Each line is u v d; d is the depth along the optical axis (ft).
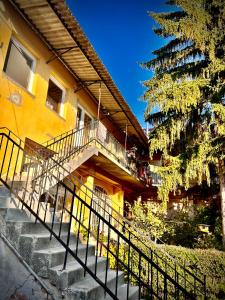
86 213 31.42
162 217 36.32
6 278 10.36
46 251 11.12
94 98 37.01
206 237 37.68
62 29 23.53
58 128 28.71
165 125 34.09
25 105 23.53
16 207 14.17
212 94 31.89
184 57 37.27
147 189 56.18
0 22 20.54
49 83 28.78
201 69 34.50
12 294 10.06
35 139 24.67
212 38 31.78
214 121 30.76
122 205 46.39
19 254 10.85
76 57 27.53
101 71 29.55
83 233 25.27
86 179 33.50
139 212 34.53
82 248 14.90
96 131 30.30
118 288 14.30
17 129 22.31
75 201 30.14
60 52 27.02
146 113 32.58
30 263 10.69
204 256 23.02
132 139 54.95
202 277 22.12
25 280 10.27
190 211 46.44
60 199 27.48
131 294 13.48
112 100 36.99
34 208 16.43
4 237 11.11
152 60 38.88
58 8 21.06
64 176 22.54
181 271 22.04
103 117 42.73
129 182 49.16
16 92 22.44
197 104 32.53
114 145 39.04
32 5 21.16
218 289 22.06
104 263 15.35
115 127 48.62
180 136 37.14
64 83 30.73
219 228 36.70
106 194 43.50
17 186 16.76
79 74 30.94
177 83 30.89
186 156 31.09
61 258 11.84
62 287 10.22
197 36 31.89
